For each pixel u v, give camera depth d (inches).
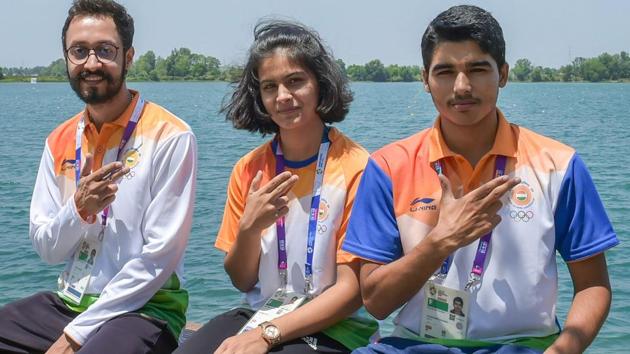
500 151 134.6
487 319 131.6
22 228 431.5
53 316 167.8
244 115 164.9
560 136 1085.1
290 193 157.0
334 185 154.2
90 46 164.7
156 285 162.2
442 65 131.5
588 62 5275.6
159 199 164.6
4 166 712.4
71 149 173.9
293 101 154.7
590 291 131.7
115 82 166.4
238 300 301.4
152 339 158.4
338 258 148.3
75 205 159.2
